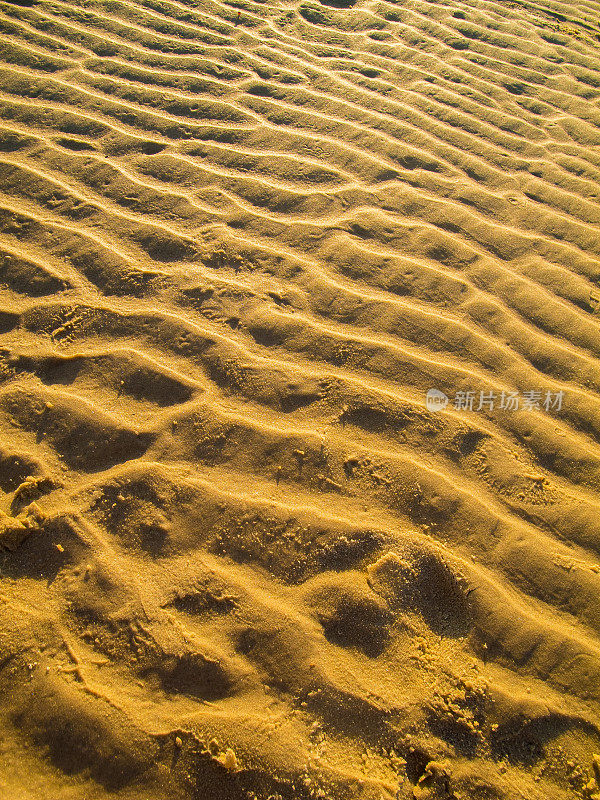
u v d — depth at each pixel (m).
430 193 0.78
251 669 0.45
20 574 0.48
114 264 0.65
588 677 0.47
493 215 0.77
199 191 0.74
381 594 0.48
